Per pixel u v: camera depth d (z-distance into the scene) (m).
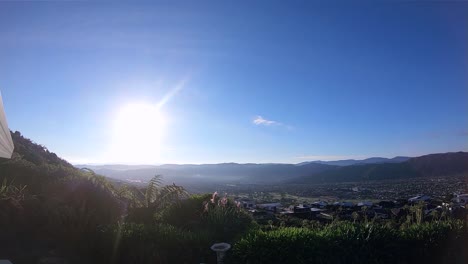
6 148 6.37
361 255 6.14
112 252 6.68
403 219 8.37
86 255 6.93
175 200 9.73
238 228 8.02
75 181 8.74
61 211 7.50
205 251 6.64
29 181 10.05
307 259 5.90
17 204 7.39
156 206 9.84
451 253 6.59
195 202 9.49
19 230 7.12
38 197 8.12
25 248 6.76
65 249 6.98
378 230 6.54
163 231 6.98
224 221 8.11
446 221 7.21
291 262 5.89
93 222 7.60
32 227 7.28
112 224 7.45
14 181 9.72
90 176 9.26
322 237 6.16
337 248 6.08
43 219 7.40
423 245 6.55
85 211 7.78
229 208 8.70
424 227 6.89
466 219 7.18
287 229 6.63
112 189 9.84
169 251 6.52
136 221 8.95
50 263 6.38
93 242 7.03
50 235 7.27
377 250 6.25
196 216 9.05
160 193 10.03
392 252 6.37
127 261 6.54
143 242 6.64
